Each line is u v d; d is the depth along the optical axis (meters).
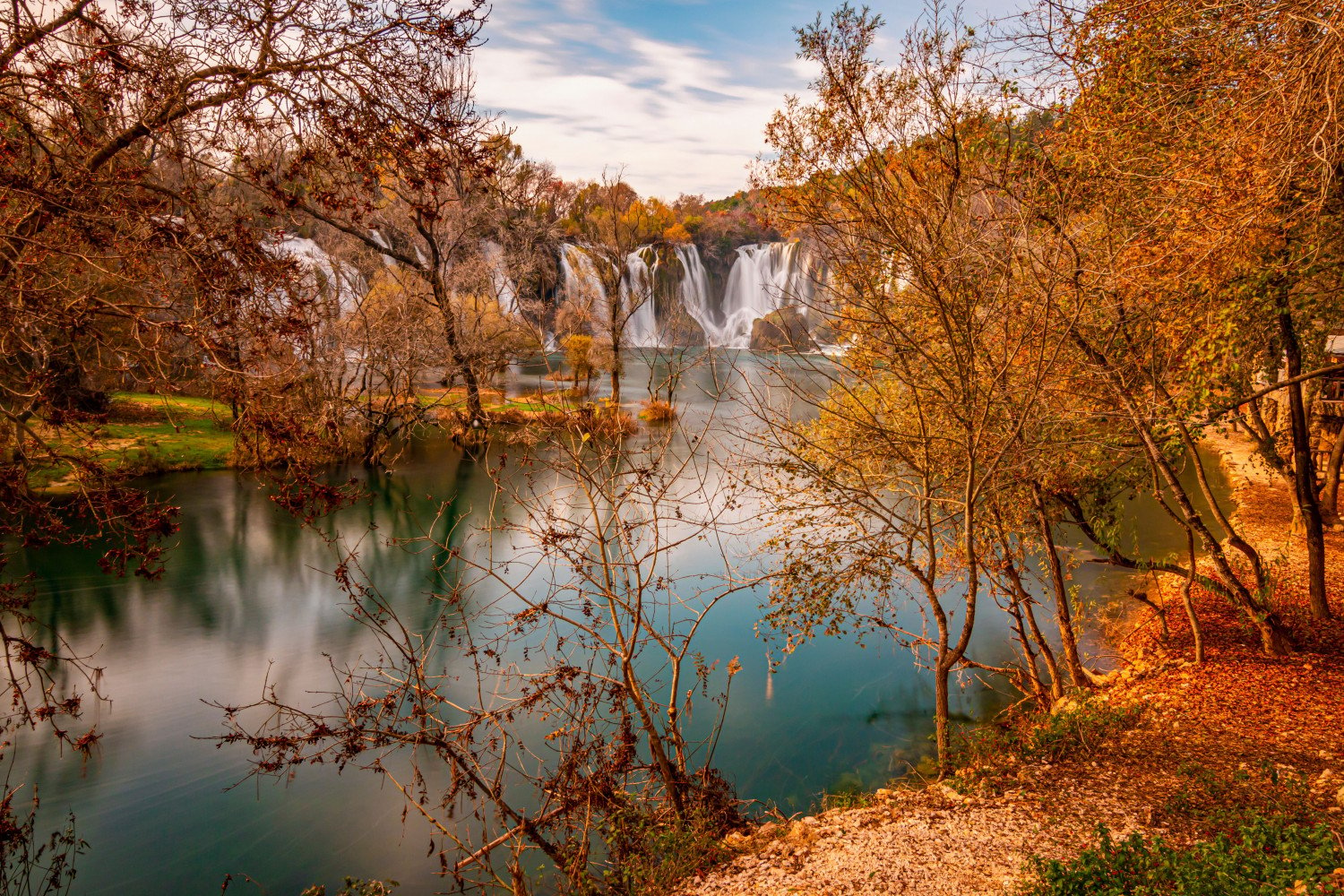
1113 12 8.08
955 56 8.23
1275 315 9.43
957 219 8.88
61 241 6.32
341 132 6.25
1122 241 8.61
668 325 47.22
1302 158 6.84
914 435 9.87
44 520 6.43
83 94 6.32
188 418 31.02
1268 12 7.05
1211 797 7.23
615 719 11.55
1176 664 11.54
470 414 33.50
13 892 8.85
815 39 8.13
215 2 6.28
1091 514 12.03
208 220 6.52
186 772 11.26
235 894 8.86
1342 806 6.56
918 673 13.82
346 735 7.85
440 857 9.36
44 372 6.66
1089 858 5.50
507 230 39.38
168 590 18.17
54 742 12.01
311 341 7.07
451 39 6.32
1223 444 31.14
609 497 9.41
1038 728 9.39
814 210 8.64
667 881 7.69
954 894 6.21
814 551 10.09
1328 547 17.20
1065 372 9.62
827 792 10.45
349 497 7.05
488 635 14.77
